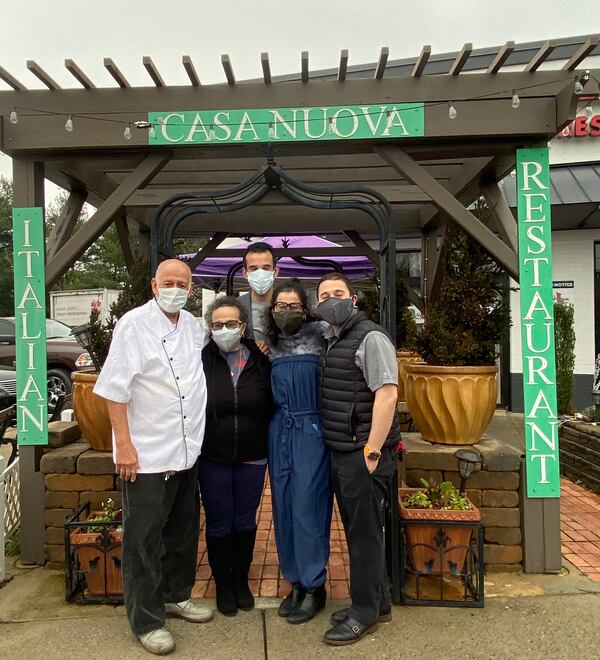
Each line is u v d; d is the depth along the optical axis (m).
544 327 3.36
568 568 3.38
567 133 8.35
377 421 2.49
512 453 3.35
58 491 3.43
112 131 3.39
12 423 5.93
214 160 4.80
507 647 2.57
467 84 3.32
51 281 3.48
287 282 2.88
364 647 2.57
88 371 3.79
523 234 3.39
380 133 3.34
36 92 3.40
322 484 2.77
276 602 2.99
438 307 3.75
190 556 2.82
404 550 2.98
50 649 2.59
